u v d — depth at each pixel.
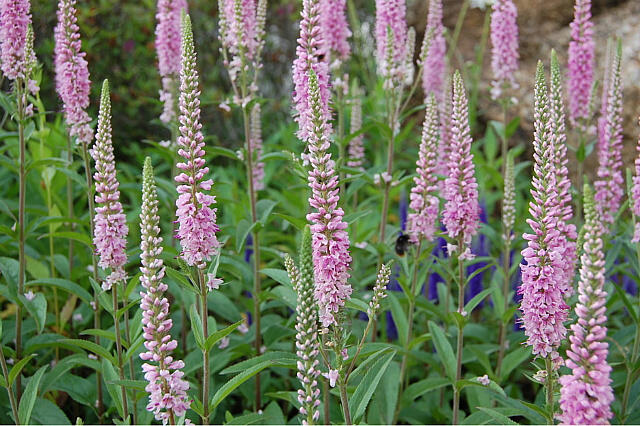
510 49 1.12
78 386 0.92
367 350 0.77
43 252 1.19
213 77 1.89
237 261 1.00
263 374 0.98
